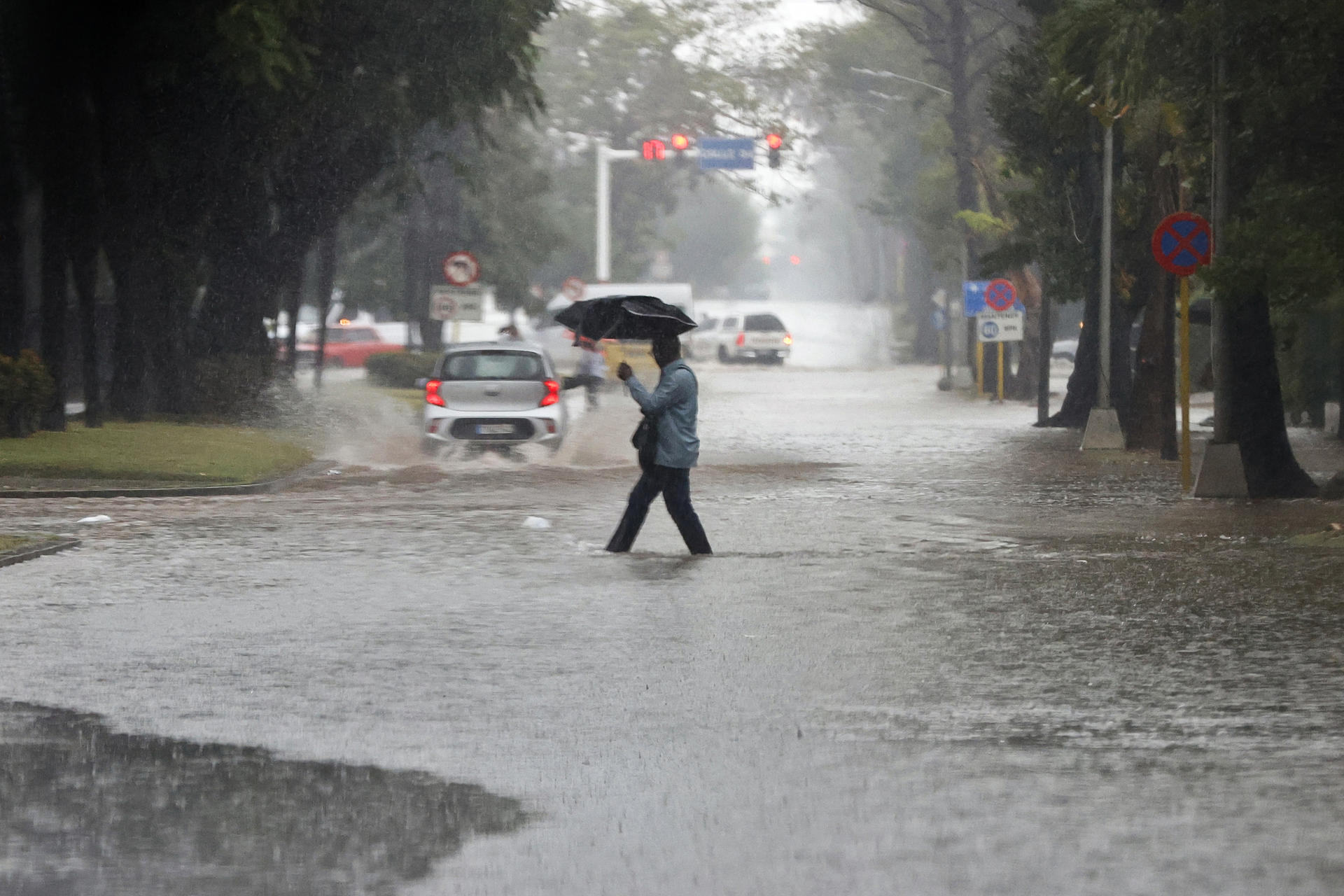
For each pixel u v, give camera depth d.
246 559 37.06
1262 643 26.22
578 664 24.55
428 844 15.48
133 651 25.56
